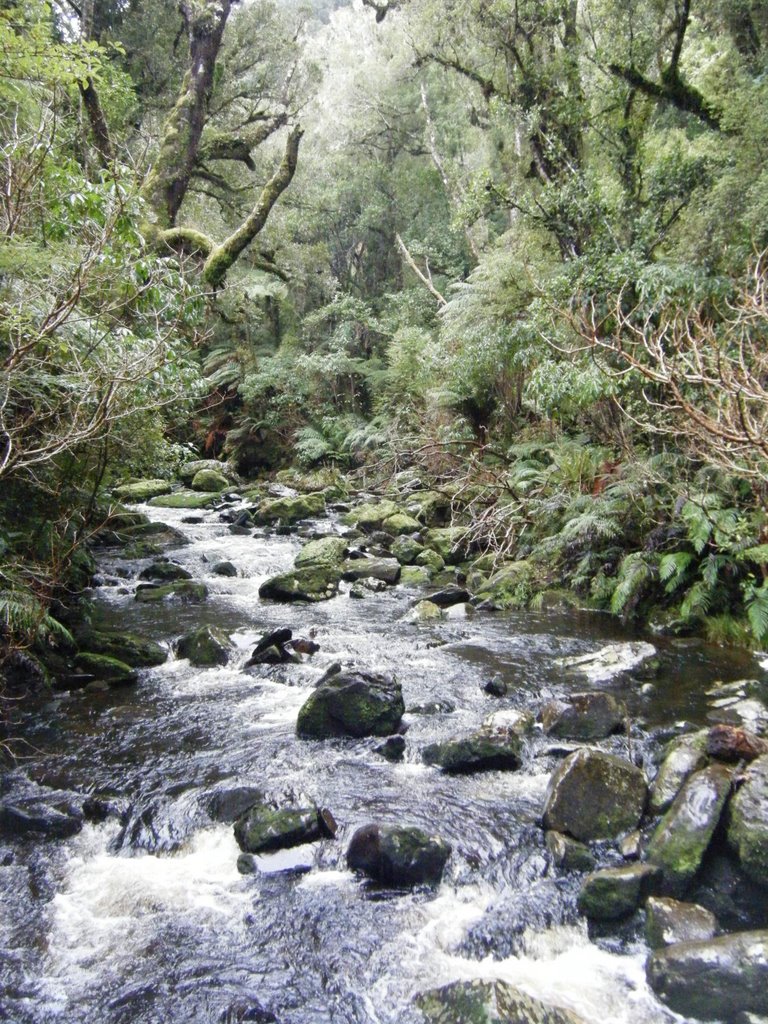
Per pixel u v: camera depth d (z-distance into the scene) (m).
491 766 4.51
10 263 4.36
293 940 3.18
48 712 5.45
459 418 13.65
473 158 22.78
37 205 4.82
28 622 5.29
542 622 7.73
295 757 4.70
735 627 6.75
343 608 8.47
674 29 11.04
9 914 3.34
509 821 3.93
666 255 9.41
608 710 4.89
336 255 26.36
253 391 19.70
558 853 3.61
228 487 17.42
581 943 3.14
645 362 7.98
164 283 5.88
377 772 4.50
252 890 3.50
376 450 16.81
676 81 11.02
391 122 24.61
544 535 9.48
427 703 5.43
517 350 11.12
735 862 3.32
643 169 11.07
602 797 3.84
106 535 11.20
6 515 6.08
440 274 23.56
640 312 8.17
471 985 2.76
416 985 2.92
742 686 5.59
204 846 3.84
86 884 3.57
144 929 3.25
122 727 5.19
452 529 10.93
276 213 23.61
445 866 3.58
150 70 17.14
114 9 16.70
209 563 10.56
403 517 11.97
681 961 2.83
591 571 8.45
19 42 4.71
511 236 12.53
